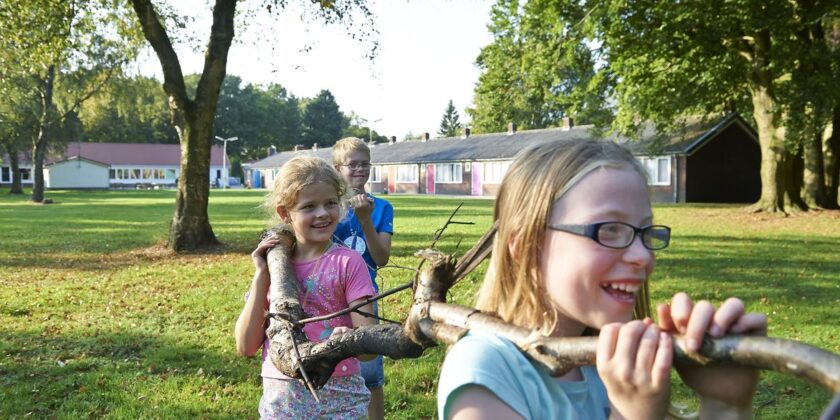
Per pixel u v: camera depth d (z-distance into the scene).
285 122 122.00
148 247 15.89
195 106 15.12
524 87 22.98
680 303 0.97
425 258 1.50
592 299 1.14
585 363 1.05
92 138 101.69
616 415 0.98
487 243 1.41
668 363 0.92
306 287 2.68
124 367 5.73
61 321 7.59
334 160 4.07
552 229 1.17
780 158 24.91
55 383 5.28
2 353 6.20
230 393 5.09
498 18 21.45
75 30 17.17
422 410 4.66
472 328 1.26
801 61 21.56
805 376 0.82
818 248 14.20
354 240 3.80
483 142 58.91
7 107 40.19
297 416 2.60
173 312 8.02
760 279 10.09
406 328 1.49
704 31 20.77
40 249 15.55
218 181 100.06
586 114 23.84
